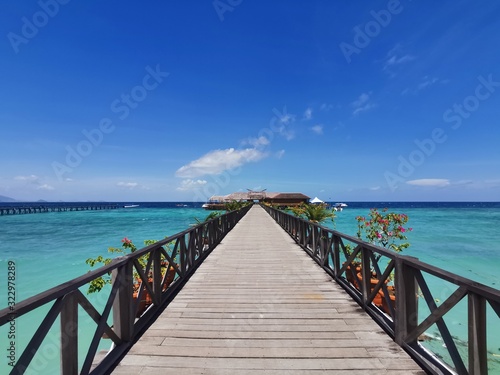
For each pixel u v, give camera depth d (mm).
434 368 2377
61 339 2027
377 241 6828
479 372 1909
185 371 2504
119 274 2844
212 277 5555
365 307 3822
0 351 4785
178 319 3576
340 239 5234
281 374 2467
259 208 43312
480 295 1873
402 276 2869
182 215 49406
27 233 23109
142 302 3998
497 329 5453
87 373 2217
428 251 14539
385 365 2580
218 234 10250
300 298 4328
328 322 3475
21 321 6102
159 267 3988
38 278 9836
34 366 4332
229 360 2674
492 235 20391
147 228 26656
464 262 12062
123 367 2561
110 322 5742
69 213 58656
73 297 2096
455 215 46938
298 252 8227
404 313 2867
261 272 5922
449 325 5363
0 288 8734
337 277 5176
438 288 7715
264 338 3088
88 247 16188
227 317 3635
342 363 2619
